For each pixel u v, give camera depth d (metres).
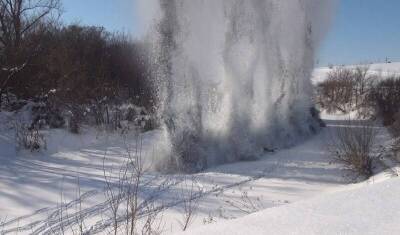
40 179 8.90
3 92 15.31
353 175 9.15
